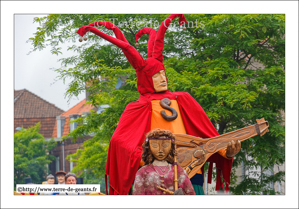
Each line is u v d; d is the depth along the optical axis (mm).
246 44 12562
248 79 13078
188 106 6570
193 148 6047
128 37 13219
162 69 6609
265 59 13305
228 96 11344
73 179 8133
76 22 12688
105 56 12945
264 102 13141
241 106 11852
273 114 12492
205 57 13344
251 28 12547
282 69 12641
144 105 6348
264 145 12438
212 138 6133
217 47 12930
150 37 6965
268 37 13508
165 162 5297
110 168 6281
